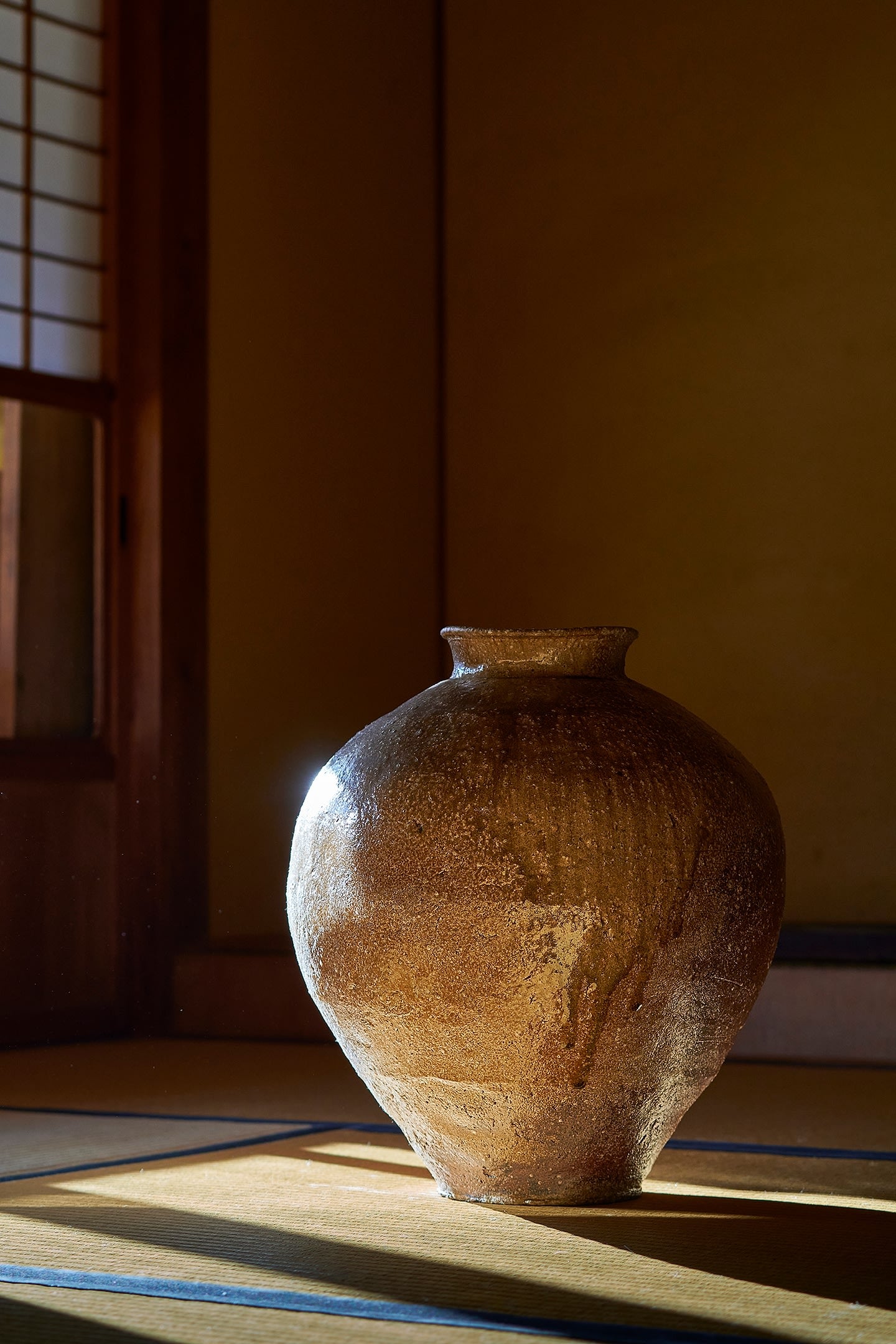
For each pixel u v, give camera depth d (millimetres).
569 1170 1962
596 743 1910
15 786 4324
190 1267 1646
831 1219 1892
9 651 4516
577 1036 1869
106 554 4664
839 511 5062
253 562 4992
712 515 5289
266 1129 2734
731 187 5324
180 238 4801
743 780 1992
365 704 5418
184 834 4668
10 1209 2000
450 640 2107
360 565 5426
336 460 5352
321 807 2018
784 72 5250
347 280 5441
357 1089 3309
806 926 4824
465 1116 1940
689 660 5293
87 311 4703
